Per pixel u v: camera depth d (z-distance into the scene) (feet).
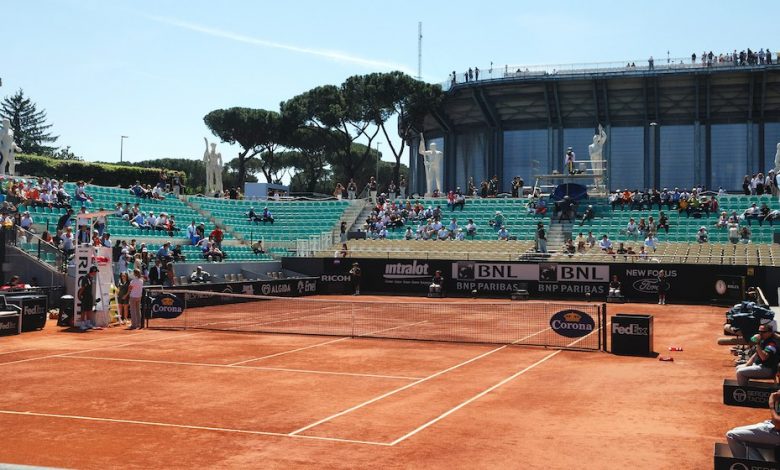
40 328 83.05
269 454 33.37
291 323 91.09
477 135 260.21
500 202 167.43
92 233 108.68
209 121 278.46
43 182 131.95
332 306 116.47
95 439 35.94
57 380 51.90
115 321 89.45
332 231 165.48
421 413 41.83
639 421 39.93
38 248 101.96
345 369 57.16
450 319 96.84
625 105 234.38
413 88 247.50
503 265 134.82
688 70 213.66
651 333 66.13
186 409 42.68
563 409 42.93
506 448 34.45
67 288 99.04
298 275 146.30
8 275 101.09
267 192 214.28
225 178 356.59
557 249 144.25
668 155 234.58
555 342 74.02
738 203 149.07
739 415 41.39
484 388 49.49
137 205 135.44
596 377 53.88
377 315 102.22
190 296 107.45
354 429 38.04
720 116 229.45
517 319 96.68
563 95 234.38
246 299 120.26
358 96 260.83
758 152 225.97
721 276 119.65
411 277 141.28
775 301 116.37
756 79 214.07
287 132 279.28
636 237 143.64
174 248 124.36
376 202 180.34
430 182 192.54
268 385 50.31
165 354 64.80
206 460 32.42
